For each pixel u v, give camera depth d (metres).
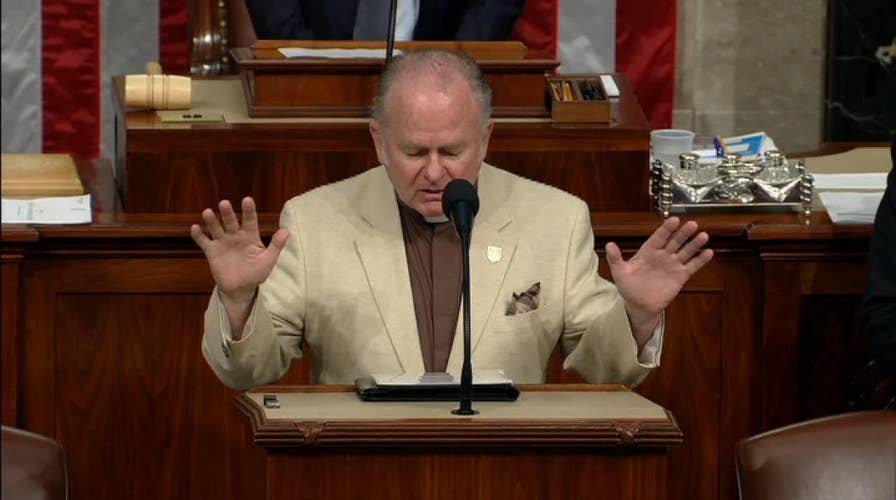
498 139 16.69
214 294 12.67
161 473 16.14
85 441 15.99
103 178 18.94
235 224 12.27
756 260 16.41
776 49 26.66
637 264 12.51
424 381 11.93
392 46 15.59
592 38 26.02
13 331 15.60
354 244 13.69
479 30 20.77
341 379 13.61
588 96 17.34
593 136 16.78
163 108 17.64
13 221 15.64
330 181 16.64
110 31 25.41
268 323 12.73
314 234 13.75
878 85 26.64
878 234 14.70
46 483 10.66
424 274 13.67
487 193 13.85
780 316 16.36
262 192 16.58
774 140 26.86
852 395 16.61
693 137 18.91
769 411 16.53
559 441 11.07
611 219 16.58
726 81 26.69
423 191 12.80
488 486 11.17
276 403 11.52
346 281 13.60
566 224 13.85
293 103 17.20
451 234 13.64
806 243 16.20
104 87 25.52
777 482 11.08
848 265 16.30
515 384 12.77
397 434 10.95
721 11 26.47
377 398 11.79
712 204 16.88
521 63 17.22
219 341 12.66
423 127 12.59
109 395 15.98
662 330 12.91
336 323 13.59
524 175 16.80
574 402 11.86
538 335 13.59
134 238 15.73
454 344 13.43
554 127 16.73
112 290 15.85
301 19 21.03
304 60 17.11
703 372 16.55
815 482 11.05
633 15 26.00
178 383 16.06
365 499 11.09
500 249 13.68
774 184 16.88
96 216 16.23
